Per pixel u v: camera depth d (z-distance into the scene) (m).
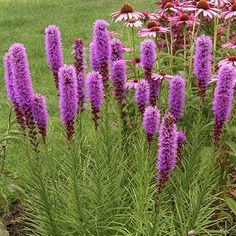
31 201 1.83
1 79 3.94
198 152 1.77
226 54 2.23
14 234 1.92
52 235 1.66
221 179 1.89
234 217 1.96
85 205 1.81
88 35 5.38
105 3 7.20
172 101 1.67
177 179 1.76
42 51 4.76
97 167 1.61
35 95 1.52
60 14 6.54
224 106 1.46
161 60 2.10
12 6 7.11
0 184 2.15
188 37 2.46
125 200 1.84
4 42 5.13
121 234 1.72
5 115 3.05
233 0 2.21
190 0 2.51
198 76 1.65
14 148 2.47
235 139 1.93
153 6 6.72
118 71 1.71
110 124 1.79
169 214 1.77
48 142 2.09
